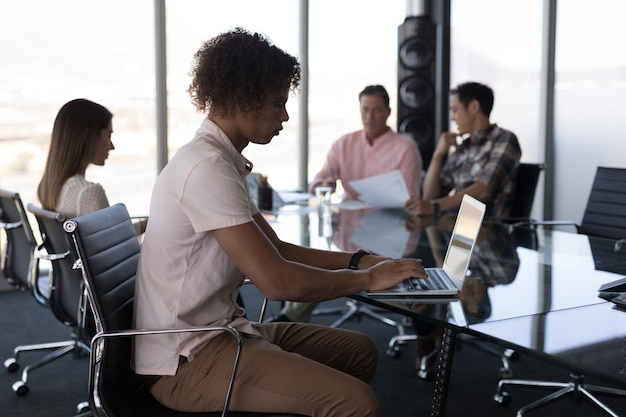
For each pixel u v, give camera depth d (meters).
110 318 1.81
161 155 5.64
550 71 7.11
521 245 2.82
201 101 1.90
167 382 1.83
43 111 5.24
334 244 2.75
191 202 1.77
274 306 4.81
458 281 2.06
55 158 3.01
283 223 3.28
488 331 1.65
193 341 1.82
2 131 5.12
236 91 1.83
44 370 3.59
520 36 6.98
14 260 3.54
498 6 6.80
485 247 2.78
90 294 1.78
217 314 1.89
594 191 3.64
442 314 1.79
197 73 1.89
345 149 4.42
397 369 3.58
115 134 5.48
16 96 5.14
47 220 2.88
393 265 2.01
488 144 3.98
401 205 3.66
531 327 1.68
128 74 5.49
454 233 2.28
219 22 5.75
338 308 4.62
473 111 4.03
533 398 3.21
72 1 5.25
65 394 3.29
